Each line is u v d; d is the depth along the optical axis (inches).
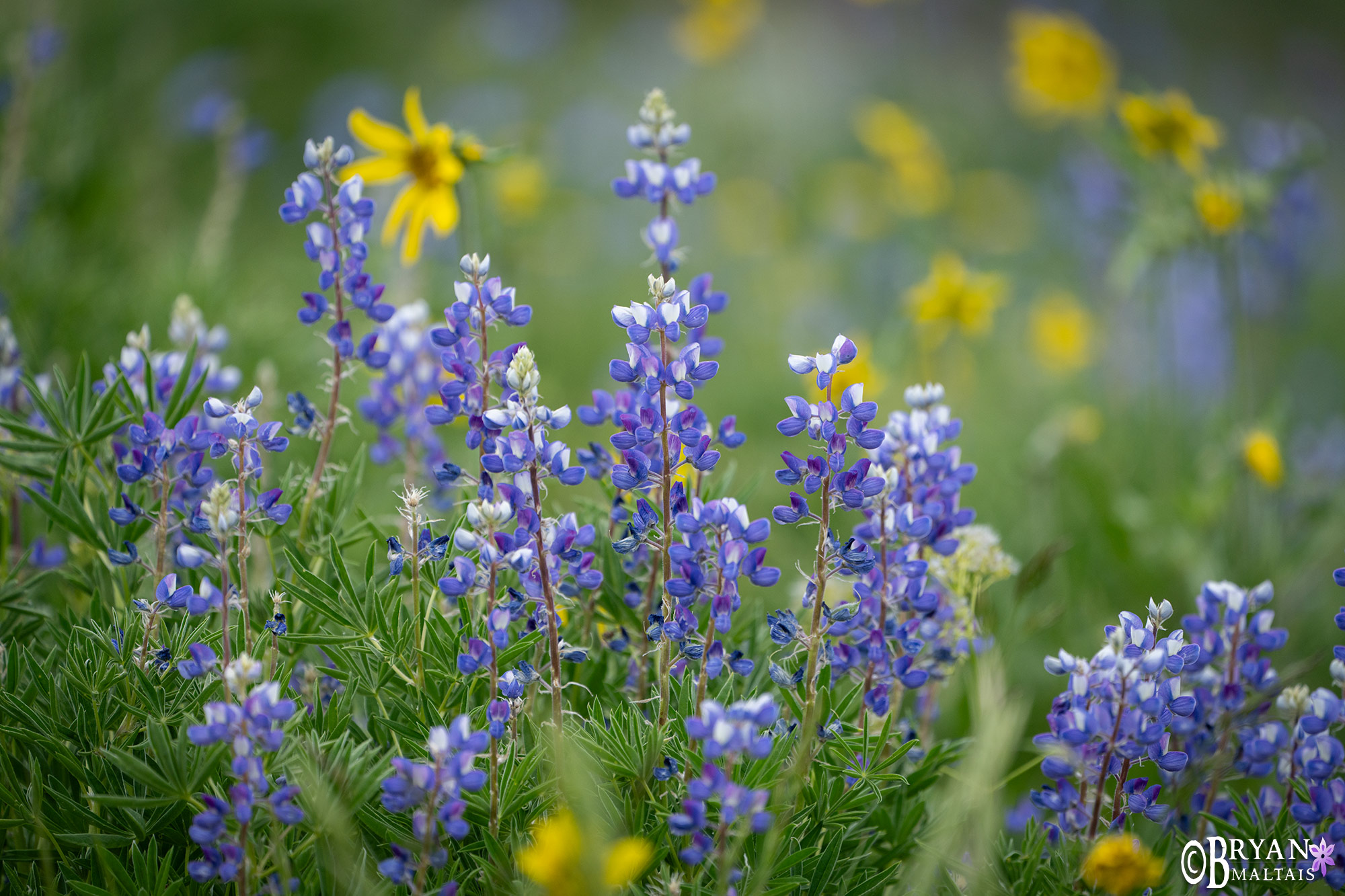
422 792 64.1
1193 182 103.5
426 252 96.6
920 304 111.5
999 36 374.9
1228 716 69.3
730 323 179.3
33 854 66.0
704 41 260.7
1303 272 144.6
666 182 70.1
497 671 65.8
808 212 233.1
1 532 73.2
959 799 65.9
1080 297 211.2
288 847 65.5
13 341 72.8
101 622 69.1
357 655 67.4
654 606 69.7
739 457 108.7
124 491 70.7
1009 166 287.3
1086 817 67.4
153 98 172.4
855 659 67.9
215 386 72.9
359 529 70.6
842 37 357.4
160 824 66.2
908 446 69.4
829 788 67.0
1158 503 103.9
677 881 64.2
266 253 143.9
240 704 63.7
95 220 113.0
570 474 66.1
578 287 177.6
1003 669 74.0
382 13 253.0
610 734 66.3
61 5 153.3
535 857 62.4
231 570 69.3
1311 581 92.3
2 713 67.3
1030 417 151.2
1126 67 365.7
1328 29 409.4
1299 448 126.5
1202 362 154.3
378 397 74.5
